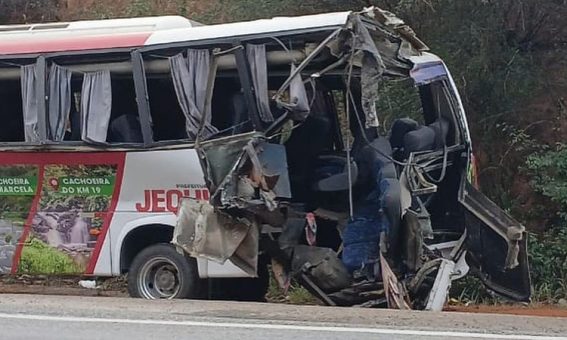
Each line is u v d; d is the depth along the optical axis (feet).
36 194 33.71
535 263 42.27
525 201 46.57
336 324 26.63
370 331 25.63
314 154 34.40
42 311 29.19
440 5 46.26
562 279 41.57
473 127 47.60
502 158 47.47
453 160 35.65
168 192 32.09
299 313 28.63
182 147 31.94
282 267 32.04
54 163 33.40
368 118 29.55
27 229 33.83
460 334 25.26
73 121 33.42
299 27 30.55
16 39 34.19
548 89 48.52
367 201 32.65
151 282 33.09
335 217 33.14
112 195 32.76
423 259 31.65
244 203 29.84
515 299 34.99
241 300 35.83
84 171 33.06
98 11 63.41
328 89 35.19
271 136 30.94
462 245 35.09
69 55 33.01
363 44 29.37
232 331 25.81
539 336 25.07
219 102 32.17
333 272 31.40
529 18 48.03
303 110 30.09
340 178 32.68
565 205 44.37
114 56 32.73
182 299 32.01
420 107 40.14
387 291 30.25
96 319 27.76
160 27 33.50
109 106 32.76
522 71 47.14
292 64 30.73
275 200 30.17
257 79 30.96
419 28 47.16
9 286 40.22
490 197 47.14
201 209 30.27
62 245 33.45
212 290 33.37
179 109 32.91
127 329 26.30
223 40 31.32
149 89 32.81
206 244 30.14
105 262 32.91
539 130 47.57
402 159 33.42
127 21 33.99
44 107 33.17
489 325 26.66
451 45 46.47
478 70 46.52
